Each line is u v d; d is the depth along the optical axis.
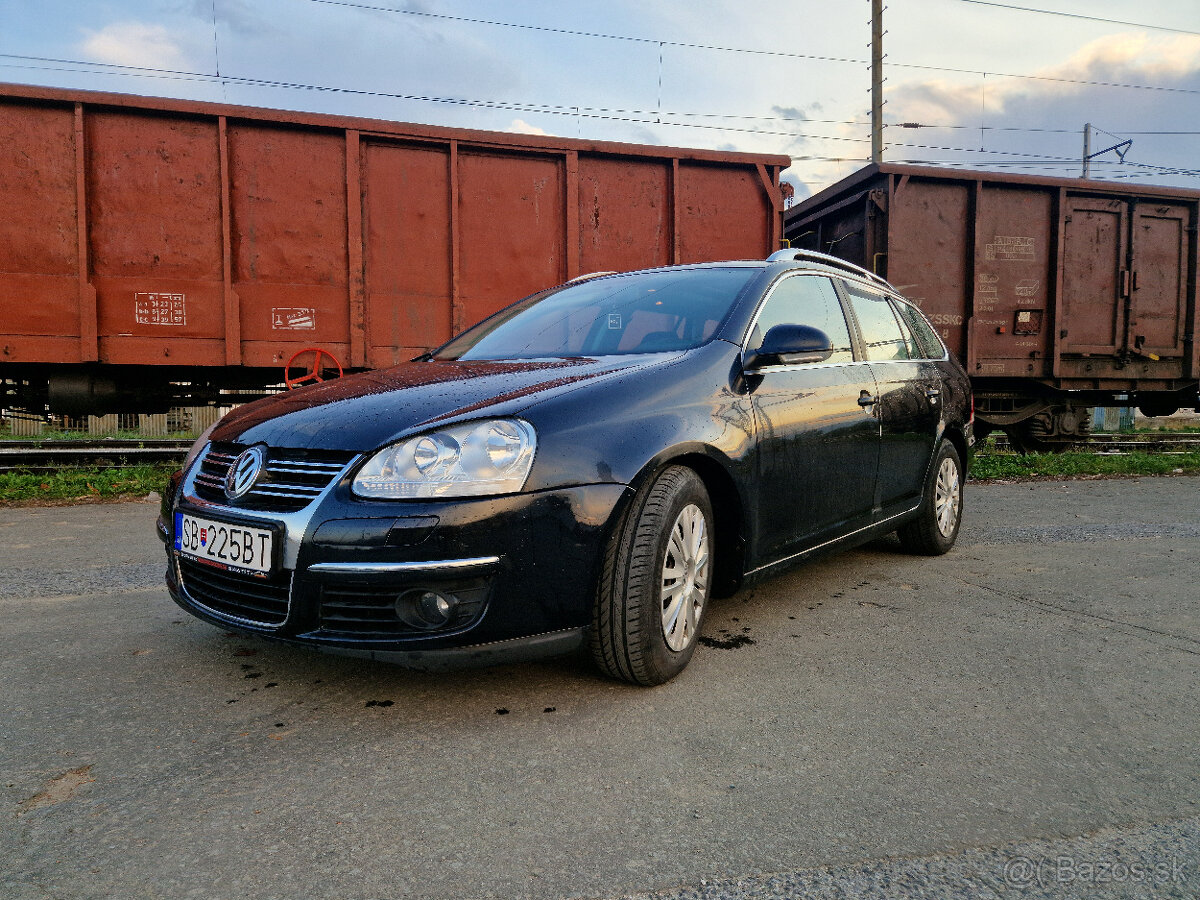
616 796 1.74
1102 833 1.62
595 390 2.33
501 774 1.83
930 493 4.09
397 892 1.40
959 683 2.46
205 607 2.29
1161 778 1.87
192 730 2.04
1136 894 1.42
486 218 7.55
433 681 2.39
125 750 1.93
